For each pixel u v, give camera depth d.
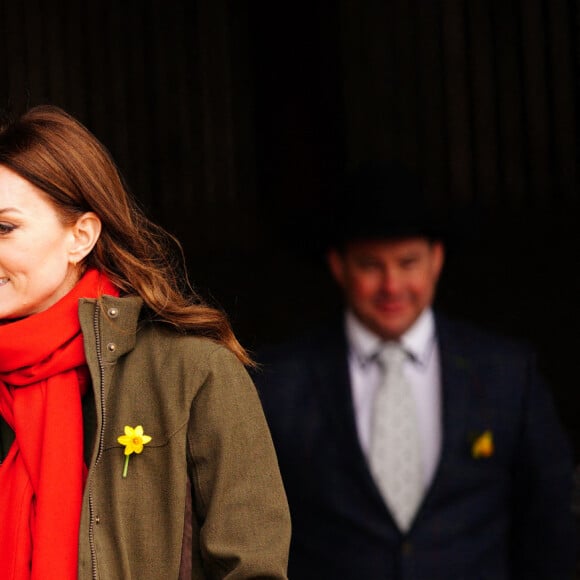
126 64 20.53
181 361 7.12
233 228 21.03
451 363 10.13
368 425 10.17
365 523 9.91
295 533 10.09
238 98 20.86
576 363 20.31
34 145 7.03
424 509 9.90
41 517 6.84
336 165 20.56
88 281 7.27
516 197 20.08
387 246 10.09
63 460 6.96
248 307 21.11
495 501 10.02
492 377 10.10
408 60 20.17
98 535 6.81
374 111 20.30
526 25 19.70
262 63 20.75
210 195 20.95
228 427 7.08
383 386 10.16
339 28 20.27
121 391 7.10
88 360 6.98
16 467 7.12
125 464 6.94
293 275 21.19
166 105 20.61
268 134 20.84
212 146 20.83
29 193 6.98
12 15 20.11
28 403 7.15
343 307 10.55
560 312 20.34
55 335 7.11
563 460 10.16
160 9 20.56
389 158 20.31
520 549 10.27
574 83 19.66
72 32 20.31
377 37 20.23
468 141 20.06
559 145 19.80
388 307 10.16
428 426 10.14
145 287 7.26
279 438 10.09
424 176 20.20
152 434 7.03
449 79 20.03
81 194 7.15
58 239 7.09
